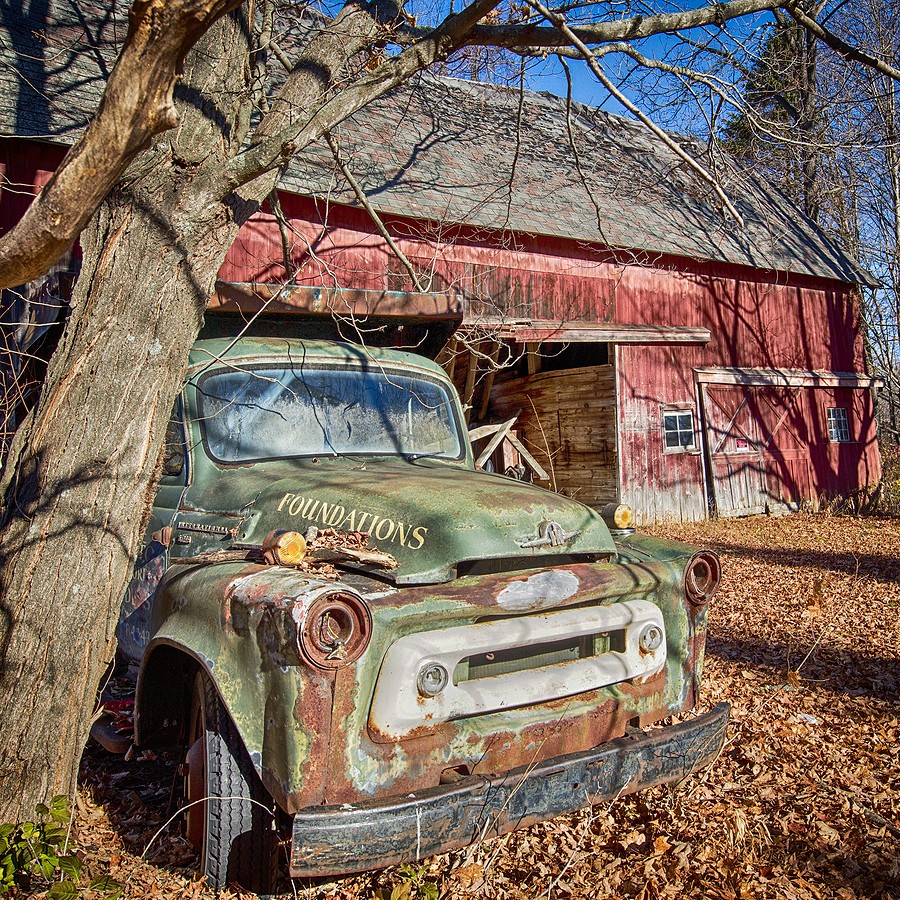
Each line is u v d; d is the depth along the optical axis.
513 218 12.28
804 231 19.19
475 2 3.70
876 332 23.06
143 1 2.32
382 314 4.61
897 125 11.54
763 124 6.72
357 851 2.40
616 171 14.97
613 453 13.69
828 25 11.31
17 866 2.74
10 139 8.84
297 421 3.98
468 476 3.55
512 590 2.81
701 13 4.99
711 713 3.28
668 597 3.35
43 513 3.01
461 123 14.10
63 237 2.67
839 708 4.93
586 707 2.98
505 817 2.64
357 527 3.03
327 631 2.44
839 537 13.12
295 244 10.45
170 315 3.21
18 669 2.94
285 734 2.45
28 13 9.77
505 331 10.57
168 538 3.65
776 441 16.97
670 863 3.01
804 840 3.25
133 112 2.51
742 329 16.53
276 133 3.32
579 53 4.95
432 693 2.62
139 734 3.23
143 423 3.17
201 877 2.84
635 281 14.55
